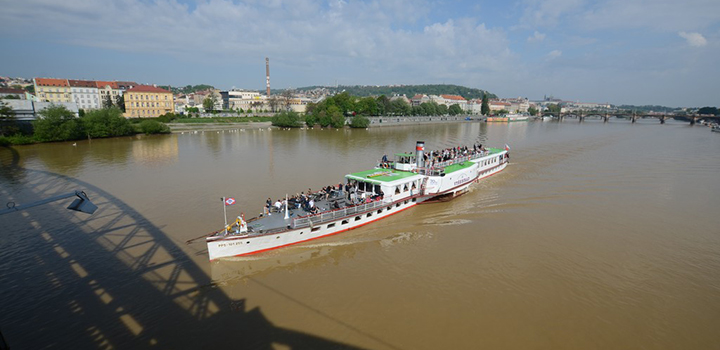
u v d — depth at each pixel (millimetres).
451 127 173250
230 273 25906
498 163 59812
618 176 56469
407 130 150250
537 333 20188
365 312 21766
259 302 22641
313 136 120312
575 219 36938
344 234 32656
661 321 21391
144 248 29797
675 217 37812
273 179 53688
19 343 19047
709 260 28672
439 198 42750
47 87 167625
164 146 91500
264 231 28688
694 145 98688
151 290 23797
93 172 58469
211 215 37625
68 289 23875
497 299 23172
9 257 28219
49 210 38812
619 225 35469
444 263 27672
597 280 25562
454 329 20391
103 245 30328
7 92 166875
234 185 49969
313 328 20344
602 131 151125
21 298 22891
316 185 50125
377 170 43000
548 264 27609
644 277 26062
